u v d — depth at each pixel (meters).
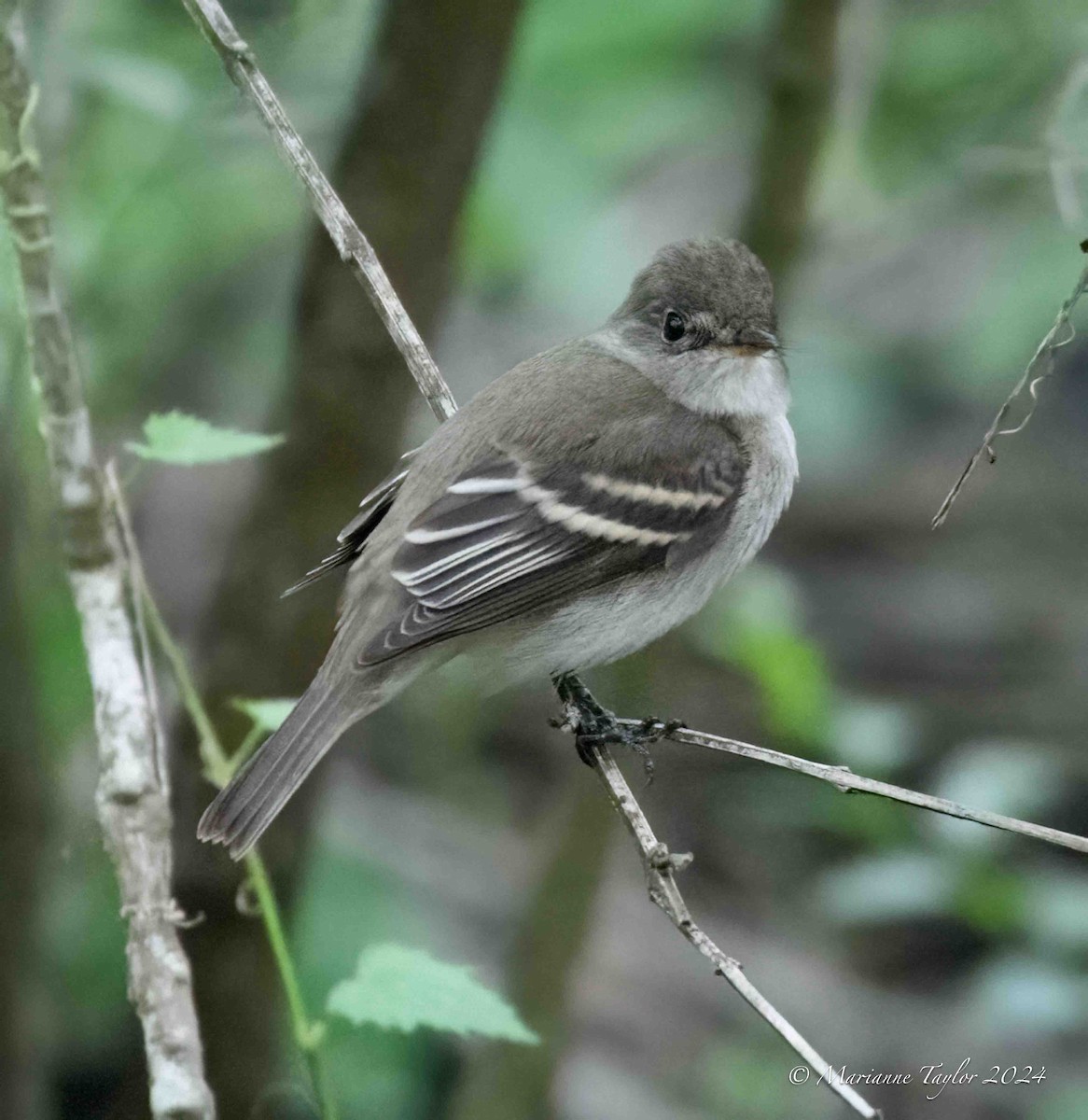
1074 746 14.00
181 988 5.68
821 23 10.75
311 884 11.24
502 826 13.64
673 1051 12.48
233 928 9.60
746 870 13.70
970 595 15.76
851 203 12.10
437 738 13.89
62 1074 10.09
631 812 7.36
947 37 11.62
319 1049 6.53
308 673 9.70
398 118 9.14
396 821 13.22
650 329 8.74
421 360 7.78
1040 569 16.05
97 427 11.53
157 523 14.31
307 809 9.73
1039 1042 12.23
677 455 8.28
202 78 10.80
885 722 10.60
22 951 8.75
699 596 8.54
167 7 10.96
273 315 13.14
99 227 11.14
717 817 13.68
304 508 9.55
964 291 15.62
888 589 15.84
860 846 13.59
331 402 9.42
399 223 9.25
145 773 5.99
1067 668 14.88
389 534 7.79
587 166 12.12
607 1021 12.59
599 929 12.40
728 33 11.79
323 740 7.16
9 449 8.26
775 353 8.85
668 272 8.75
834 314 15.84
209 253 12.21
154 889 5.81
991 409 16.81
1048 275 12.67
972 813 6.27
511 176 12.05
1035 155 8.56
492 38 9.09
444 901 12.59
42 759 8.70
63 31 9.70
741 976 5.93
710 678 13.28
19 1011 8.77
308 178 7.32
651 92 11.80
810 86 10.84
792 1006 12.73
